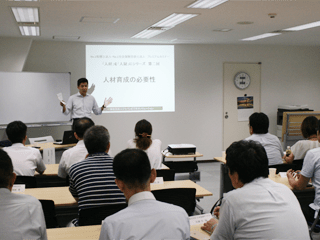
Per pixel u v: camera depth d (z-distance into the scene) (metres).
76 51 7.00
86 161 2.17
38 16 4.49
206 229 1.81
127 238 1.15
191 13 4.43
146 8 4.11
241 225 1.35
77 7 4.02
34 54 6.73
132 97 7.38
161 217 1.21
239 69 7.96
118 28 5.49
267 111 8.24
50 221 2.33
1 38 6.08
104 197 2.06
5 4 3.82
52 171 3.63
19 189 2.80
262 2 3.87
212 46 7.76
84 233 1.86
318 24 5.41
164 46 7.49
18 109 6.10
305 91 8.48
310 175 2.66
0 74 5.94
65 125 6.81
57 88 6.48
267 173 1.49
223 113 7.95
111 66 7.22
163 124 7.59
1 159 1.38
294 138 6.50
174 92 7.60
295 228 1.33
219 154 7.98
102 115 7.25
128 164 1.27
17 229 1.34
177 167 4.85
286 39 7.11
